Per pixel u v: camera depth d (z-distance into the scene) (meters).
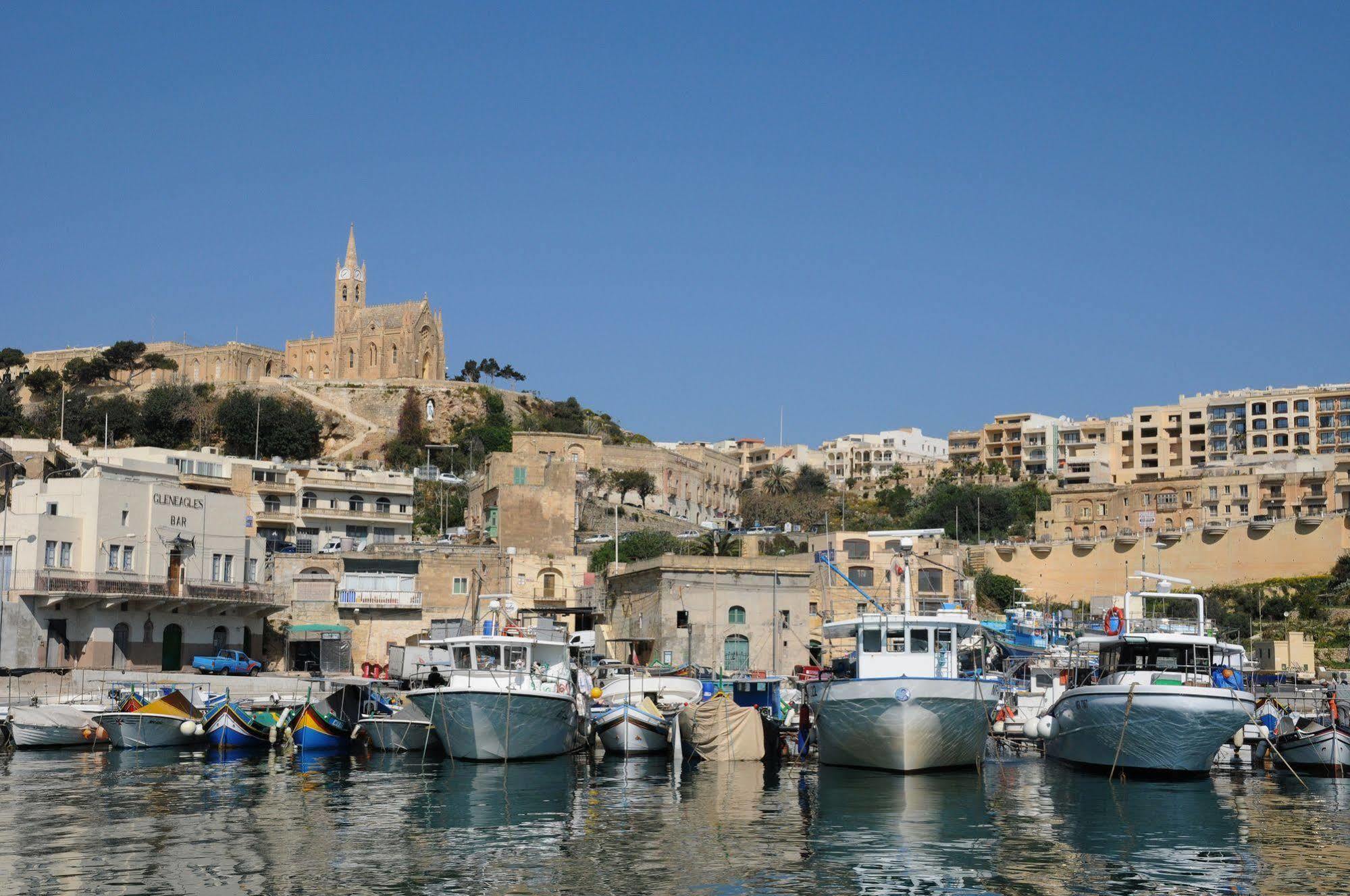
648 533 150.12
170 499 98.00
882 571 120.94
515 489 119.25
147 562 95.56
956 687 58.12
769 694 75.38
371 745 70.19
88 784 56.31
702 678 81.62
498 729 62.94
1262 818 49.38
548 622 77.06
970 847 43.69
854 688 58.53
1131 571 158.88
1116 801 52.75
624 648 103.56
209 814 48.72
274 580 105.00
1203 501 184.38
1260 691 91.31
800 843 44.19
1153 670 60.50
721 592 99.69
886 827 46.91
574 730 68.38
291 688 85.62
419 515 164.25
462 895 37.44
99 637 91.06
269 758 66.38
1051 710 67.12
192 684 82.06
